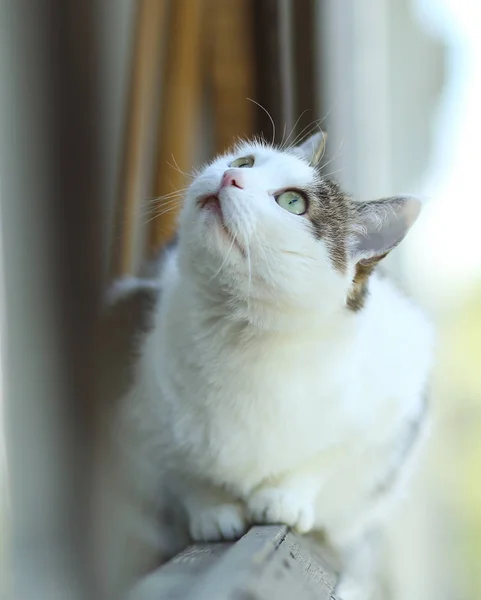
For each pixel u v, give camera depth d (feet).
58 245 1.86
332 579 5.01
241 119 7.99
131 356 6.07
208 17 7.84
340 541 7.07
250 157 6.11
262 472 5.66
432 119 10.12
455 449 10.34
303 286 5.35
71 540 1.99
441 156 10.22
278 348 5.51
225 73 7.97
